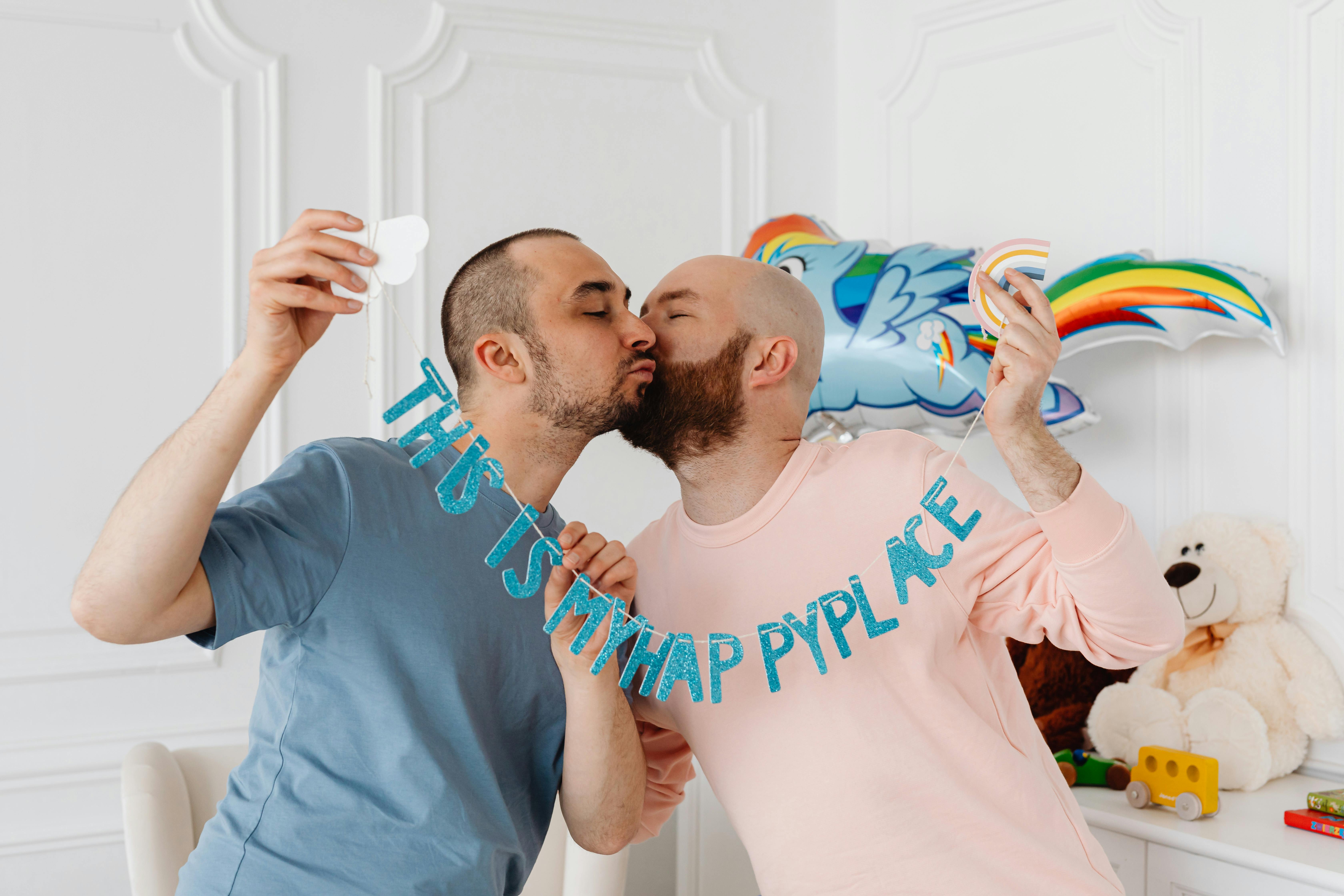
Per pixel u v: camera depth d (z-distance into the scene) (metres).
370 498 1.01
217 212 2.20
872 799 1.06
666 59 2.60
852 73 2.74
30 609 2.06
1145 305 1.81
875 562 1.09
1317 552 1.86
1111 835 1.65
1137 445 2.11
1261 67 1.95
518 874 1.06
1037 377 0.92
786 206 2.73
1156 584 0.99
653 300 1.18
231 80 2.20
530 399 1.05
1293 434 1.89
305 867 0.94
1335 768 1.80
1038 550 1.07
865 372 1.91
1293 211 1.90
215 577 0.89
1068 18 2.27
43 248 2.07
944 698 1.08
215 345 2.20
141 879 1.44
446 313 1.11
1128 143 2.16
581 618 1.04
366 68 2.32
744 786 1.13
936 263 1.94
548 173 2.48
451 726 0.99
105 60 2.12
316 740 0.97
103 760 2.09
